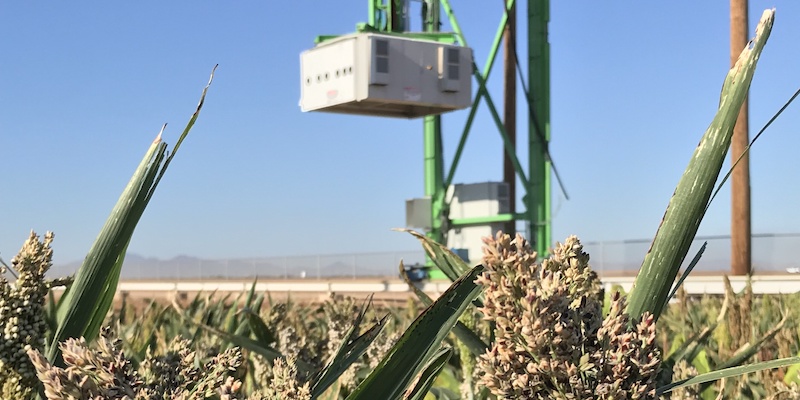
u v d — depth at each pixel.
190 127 1.71
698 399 2.01
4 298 1.62
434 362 1.28
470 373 2.68
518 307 1.07
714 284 20.78
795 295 5.72
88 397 1.02
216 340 3.46
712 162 1.50
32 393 1.64
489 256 1.08
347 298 3.75
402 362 1.21
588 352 1.09
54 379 1.02
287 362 1.45
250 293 4.47
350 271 51.34
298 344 3.16
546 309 1.05
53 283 1.71
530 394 1.06
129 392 1.05
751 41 1.50
